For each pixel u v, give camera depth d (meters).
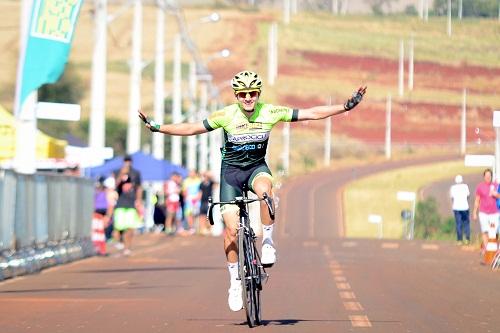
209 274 40.75
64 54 40.38
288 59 151.00
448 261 50.72
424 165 184.75
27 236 41.22
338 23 115.12
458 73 60.81
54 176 45.62
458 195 66.75
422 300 30.86
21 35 43.16
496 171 61.22
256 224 65.94
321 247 65.00
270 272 42.25
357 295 32.44
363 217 154.50
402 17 72.69
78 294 32.53
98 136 72.81
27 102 44.09
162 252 57.22
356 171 196.25
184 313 27.36
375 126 191.25
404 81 70.56
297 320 25.89
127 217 53.72
